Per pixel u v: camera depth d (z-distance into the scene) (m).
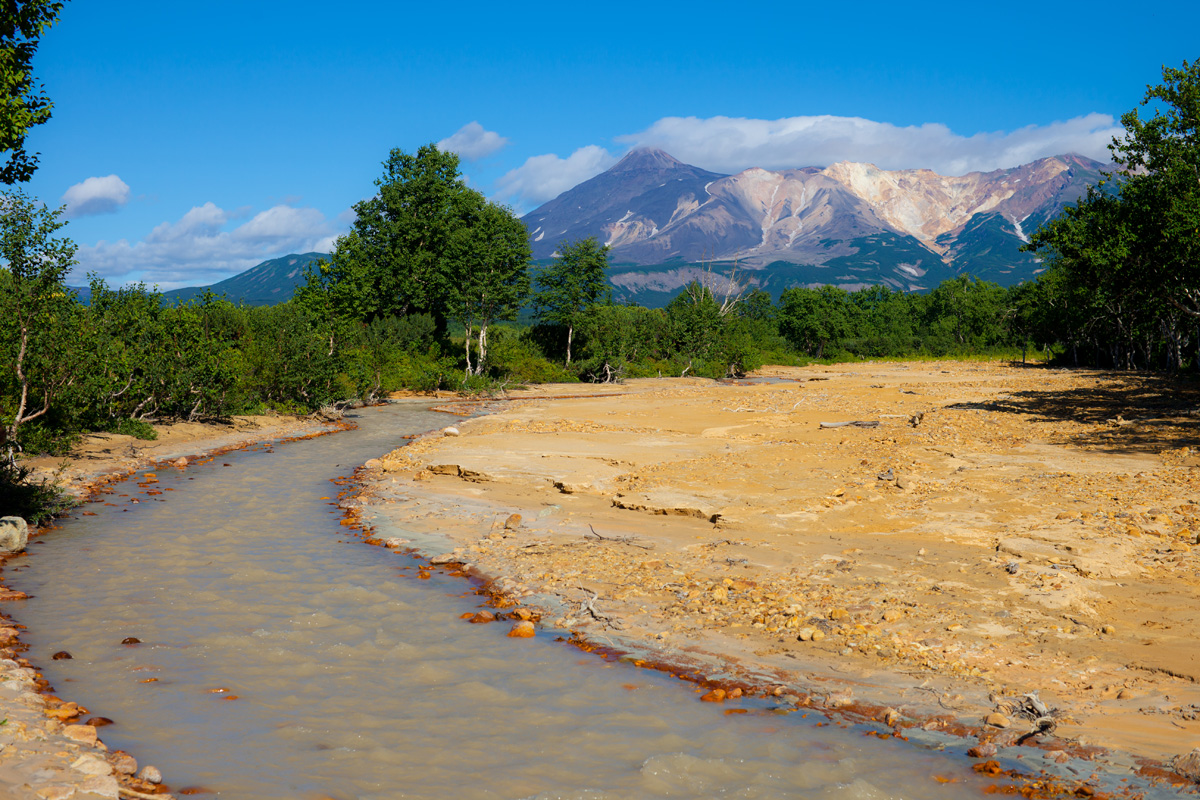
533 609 9.80
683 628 9.02
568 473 18.39
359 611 9.70
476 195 59.00
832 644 8.38
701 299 79.31
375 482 18.59
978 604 9.30
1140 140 31.47
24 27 13.44
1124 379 51.06
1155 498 14.10
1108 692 6.98
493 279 52.91
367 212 58.00
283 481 18.91
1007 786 5.54
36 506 14.00
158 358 26.22
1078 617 8.77
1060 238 31.67
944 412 30.19
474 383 49.62
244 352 33.06
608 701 7.18
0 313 16.30
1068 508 13.73
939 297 132.00
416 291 56.25
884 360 108.56
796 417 31.09
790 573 10.80
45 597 9.97
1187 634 8.12
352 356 41.59
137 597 10.04
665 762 5.94
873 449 21.34
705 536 12.98
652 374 65.31
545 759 6.05
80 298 23.61
